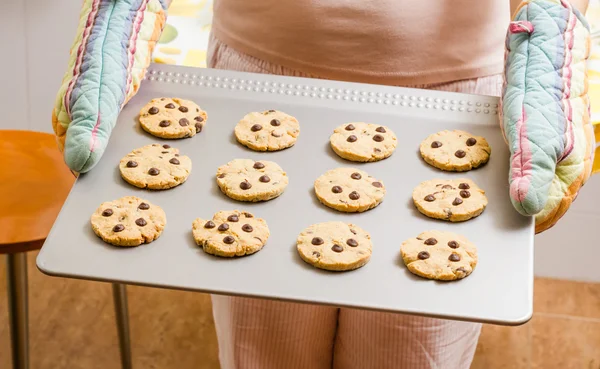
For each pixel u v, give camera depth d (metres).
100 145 1.09
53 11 1.84
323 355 1.35
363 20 1.16
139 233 1.05
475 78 1.20
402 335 1.24
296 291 1.01
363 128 1.17
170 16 1.51
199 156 1.15
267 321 1.28
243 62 1.23
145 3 1.18
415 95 1.20
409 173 1.14
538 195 1.05
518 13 1.16
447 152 1.15
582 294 1.95
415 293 1.02
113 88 1.12
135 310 1.85
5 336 1.77
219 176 1.12
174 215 1.08
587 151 1.10
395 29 1.16
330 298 1.01
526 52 1.12
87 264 1.02
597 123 1.32
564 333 1.84
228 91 1.21
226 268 1.03
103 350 1.77
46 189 1.41
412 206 1.11
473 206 1.09
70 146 1.08
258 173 1.13
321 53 1.18
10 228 1.35
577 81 1.12
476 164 1.14
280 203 1.11
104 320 1.82
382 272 1.04
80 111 1.09
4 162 1.45
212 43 1.28
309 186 1.13
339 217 1.09
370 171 1.14
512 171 1.07
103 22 1.14
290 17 1.17
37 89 1.97
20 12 1.84
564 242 1.92
